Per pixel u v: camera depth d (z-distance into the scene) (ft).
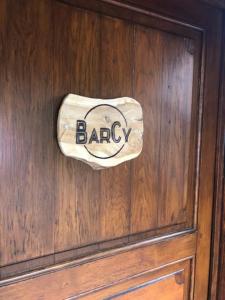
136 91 3.42
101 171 3.27
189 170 4.07
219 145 4.32
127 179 3.48
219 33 4.16
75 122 2.93
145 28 3.43
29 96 2.76
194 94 3.98
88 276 3.29
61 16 2.86
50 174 2.94
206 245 4.42
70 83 2.96
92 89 3.10
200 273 4.40
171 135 3.81
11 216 2.77
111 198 3.38
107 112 3.12
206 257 4.46
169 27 3.63
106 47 3.15
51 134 2.90
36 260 2.95
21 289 2.87
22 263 2.87
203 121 4.10
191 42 3.86
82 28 2.98
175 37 3.70
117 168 3.38
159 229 3.85
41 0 2.74
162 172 3.78
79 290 3.24
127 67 3.32
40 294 2.99
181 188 4.01
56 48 2.85
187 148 4.00
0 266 2.75
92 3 3.02
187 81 3.88
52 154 2.93
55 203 3.00
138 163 3.54
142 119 3.42
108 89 3.20
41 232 2.95
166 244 3.92
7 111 2.66
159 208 3.81
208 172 4.28
